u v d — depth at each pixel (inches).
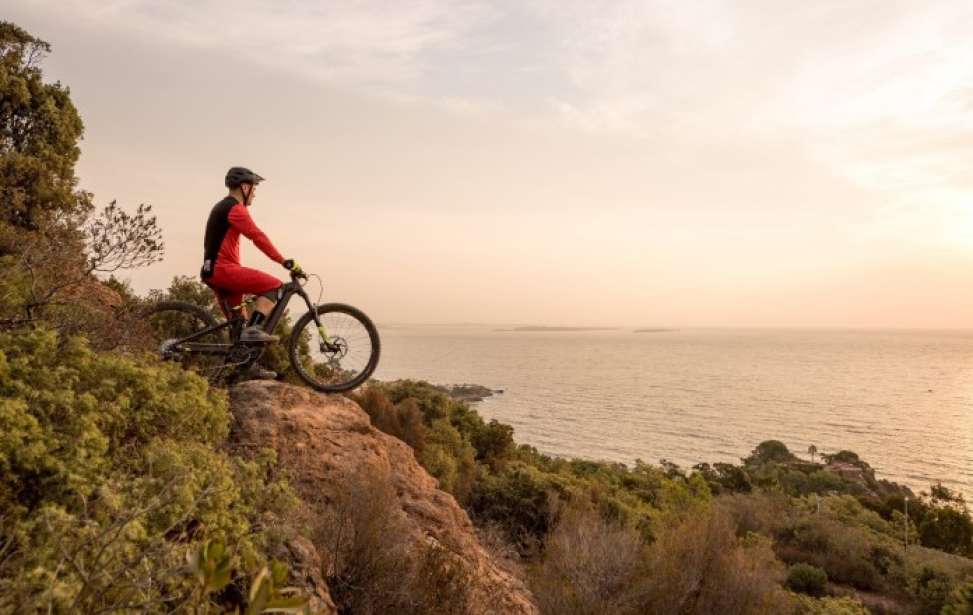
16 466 113.7
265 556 150.3
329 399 282.0
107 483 117.2
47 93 495.2
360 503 208.4
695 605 356.2
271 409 247.8
